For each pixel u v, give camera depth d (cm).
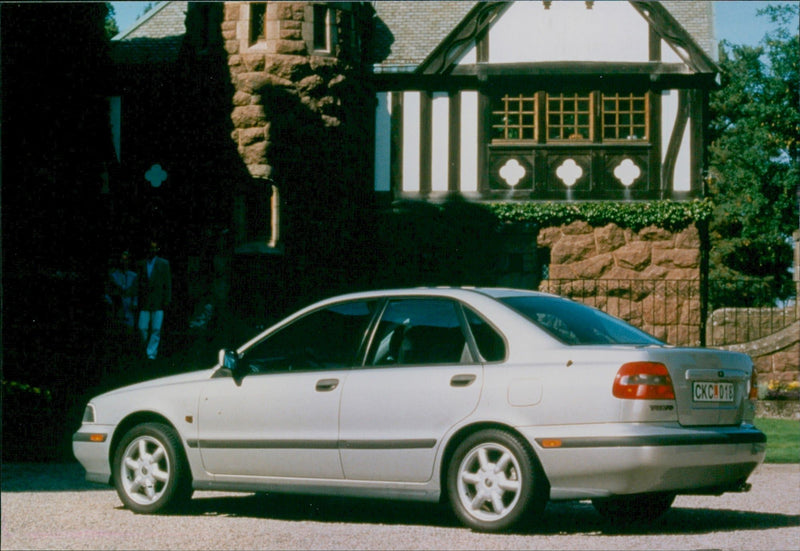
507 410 743
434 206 2377
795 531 778
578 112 2392
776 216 3195
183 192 2305
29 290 1631
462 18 2438
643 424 718
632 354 729
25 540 731
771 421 1756
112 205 2334
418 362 788
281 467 820
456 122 2392
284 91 2214
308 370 826
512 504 736
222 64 2242
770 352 1998
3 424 1305
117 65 2398
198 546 706
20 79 1745
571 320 796
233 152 2219
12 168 1727
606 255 2367
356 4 2316
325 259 2230
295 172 2211
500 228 2370
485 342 773
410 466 772
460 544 705
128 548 699
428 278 2380
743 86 3156
